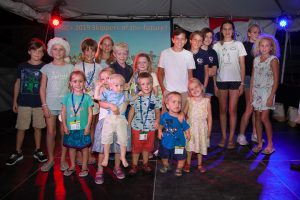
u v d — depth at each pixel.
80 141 3.80
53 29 7.71
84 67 4.20
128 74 4.23
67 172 3.94
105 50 4.49
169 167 4.17
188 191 3.43
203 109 4.01
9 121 7.50
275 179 3.75
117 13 7.76
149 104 3.84
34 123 4.41
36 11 7.27
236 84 4.94
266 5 7.09
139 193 3.39
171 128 3.82
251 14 7.65
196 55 4.79
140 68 4.10
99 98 3.73
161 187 3.55
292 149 5.07
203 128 4.00
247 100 5.50
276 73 4.54
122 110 3.72
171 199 3.23
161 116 3.91
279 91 8.44
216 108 9.20
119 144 3.68
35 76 4.32
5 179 3.83
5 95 7.45
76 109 3.77
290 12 7.39
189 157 4.05
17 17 7.81
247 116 5.24
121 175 3.83
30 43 4.29
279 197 3.26
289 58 8.63
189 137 3.88
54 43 3.99
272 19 7.79
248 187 3.53
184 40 4.43
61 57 4.05
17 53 7.86
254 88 4.81
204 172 4.02
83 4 7.16
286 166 4.21
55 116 4.11
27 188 3.54
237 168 4.16
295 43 8.65
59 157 4.78
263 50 4.62
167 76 4.49
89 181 3.74
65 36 7.70
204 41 4.82
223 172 4.02
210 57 4.89
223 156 4.70
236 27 7.82
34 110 4.38
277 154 4.78
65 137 3.84
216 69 4.97
